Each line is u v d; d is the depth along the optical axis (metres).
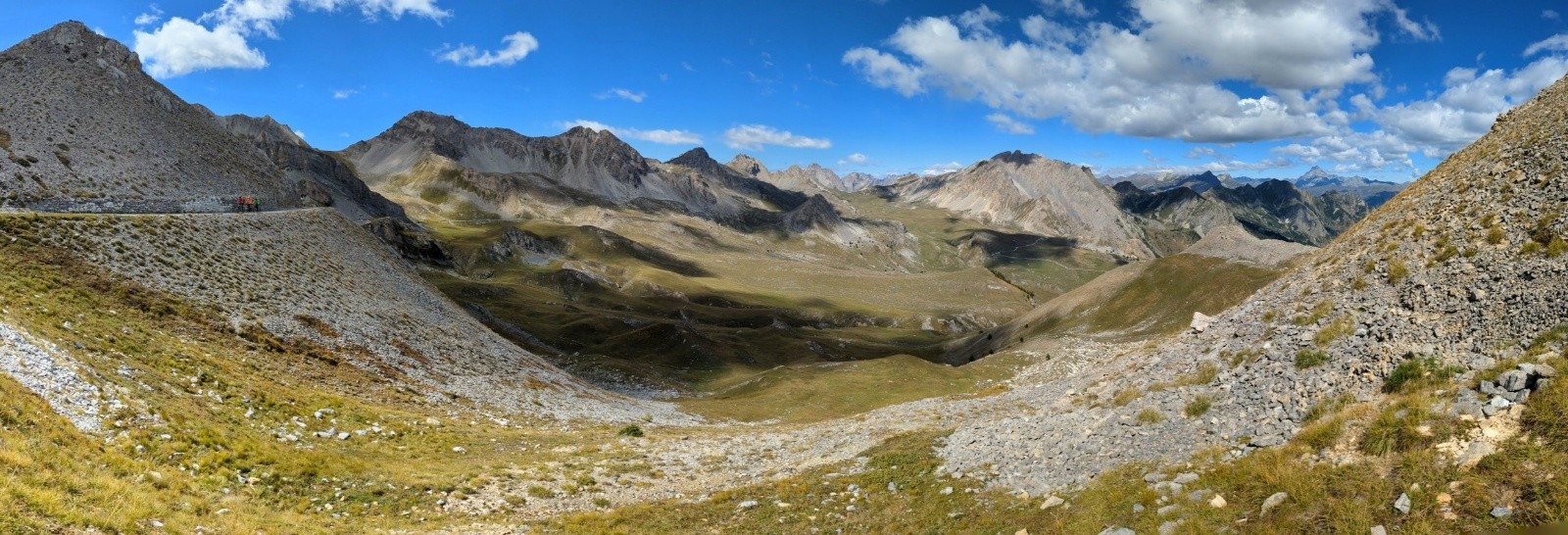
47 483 19.00
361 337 60.75
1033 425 33.81
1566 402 15.56
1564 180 27.39
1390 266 31.08
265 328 52.09
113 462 23.08
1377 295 29.36
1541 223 25.89
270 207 127.44
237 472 27.77
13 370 25.88
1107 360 53.53
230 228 64.00
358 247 86.06
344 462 33.00
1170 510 18.94
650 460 43.44
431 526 27.52
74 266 44.41
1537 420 15.73
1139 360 43.78
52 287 40.66
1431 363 21.88
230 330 48.88
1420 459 16.48
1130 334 123.75
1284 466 18.98
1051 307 175.25
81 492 19.53
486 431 49.50
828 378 101.81
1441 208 33.53
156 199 103.12
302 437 36.16
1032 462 28.12
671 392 110.38
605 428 60.91
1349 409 20.83
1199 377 30.95
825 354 173.50
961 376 103.19
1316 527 15.79
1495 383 18.45
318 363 51.66
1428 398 19.25
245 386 39.75
